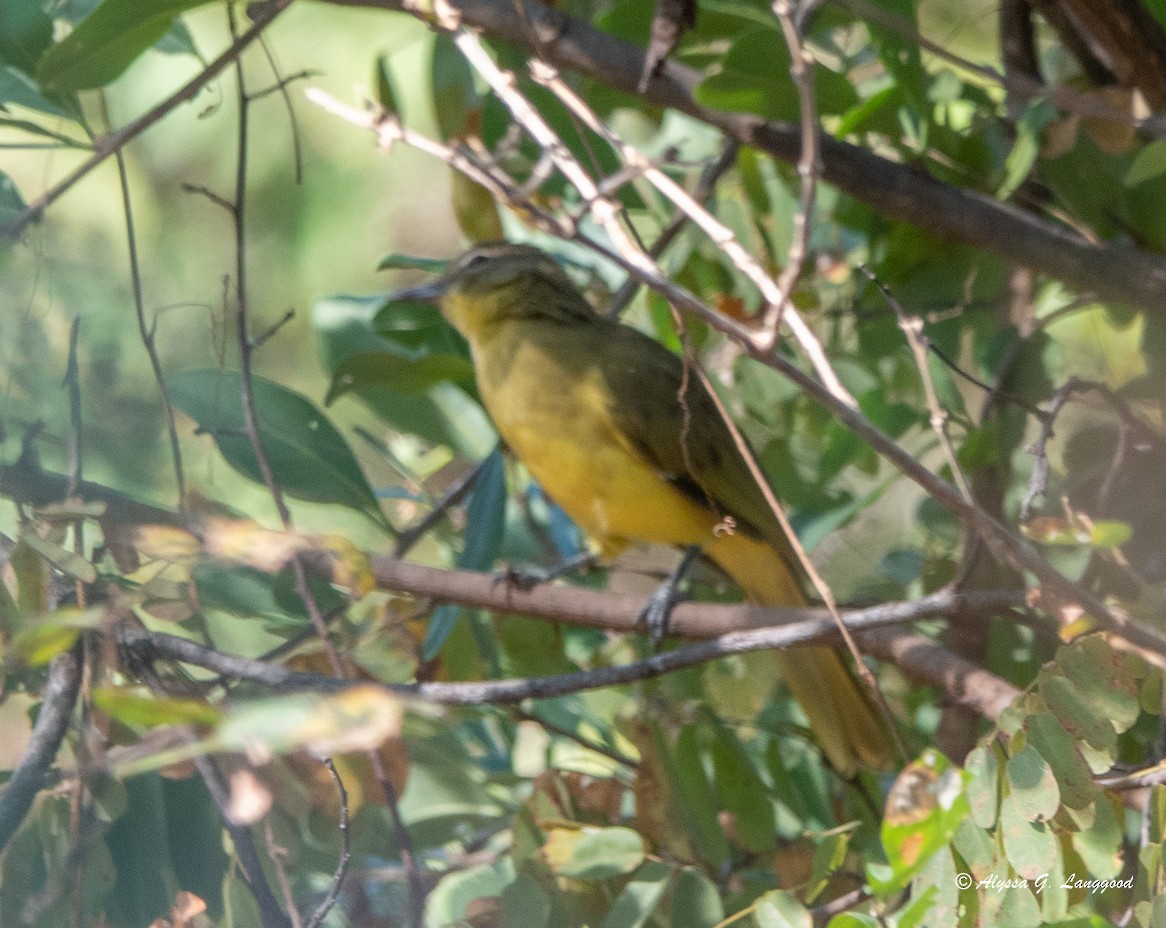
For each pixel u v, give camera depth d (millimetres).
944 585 9852
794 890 7621
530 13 9016
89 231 12555
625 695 9992
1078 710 5930
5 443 8562
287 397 9625
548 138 6988
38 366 8844
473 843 9367
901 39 8883
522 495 11422
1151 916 5727
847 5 8672
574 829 7996
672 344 10750
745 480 9930
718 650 7543
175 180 14969
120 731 7008
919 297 9914
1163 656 6027
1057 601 7023
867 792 9328
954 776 6023
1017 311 9945
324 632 7098
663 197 10938
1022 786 5754
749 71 8578
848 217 10195
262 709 4266
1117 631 6078
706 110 9000
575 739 8953
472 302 10141
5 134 13531
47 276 9117
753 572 10305
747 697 9539
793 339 10406
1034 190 9961
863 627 7559
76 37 7980
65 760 7531
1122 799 6824
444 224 16047
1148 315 9477
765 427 10375
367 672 8289
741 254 6586
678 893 7613
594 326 10195
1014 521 10008
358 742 4176
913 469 6418
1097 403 9555
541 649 10031
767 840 8641
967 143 9711
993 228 8914
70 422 8359
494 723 10664
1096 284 8875
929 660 8562
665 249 10273
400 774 8000
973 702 8359
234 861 7055
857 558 11188
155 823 7266
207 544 6707
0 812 6277
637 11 9430
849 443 9695
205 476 10711
